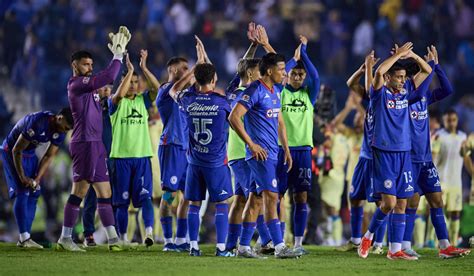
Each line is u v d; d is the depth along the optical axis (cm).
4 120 7456
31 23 8069
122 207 4112
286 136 3550
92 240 4269
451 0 8638
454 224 5012
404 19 8544
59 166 6131
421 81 3591
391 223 3562
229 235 3612
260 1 8625
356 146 5269
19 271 2859
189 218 3584
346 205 5575
